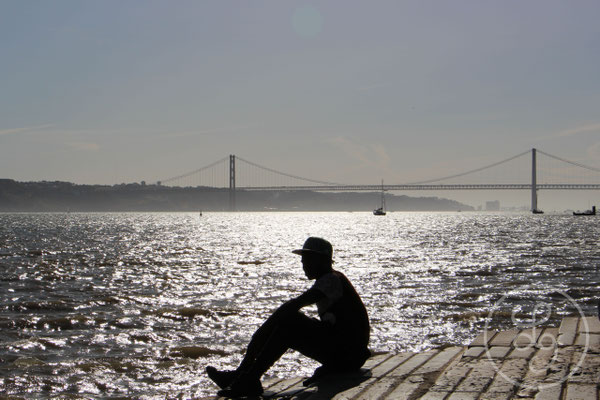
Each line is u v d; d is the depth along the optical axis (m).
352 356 6.12
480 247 46.66
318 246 6.10
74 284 22.92
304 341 5.96
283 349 5.96
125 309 16.89
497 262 32.59
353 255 39.06
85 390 9.47
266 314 16.20
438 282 23.27
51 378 10.05
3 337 13.08
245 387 5.91
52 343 12.56
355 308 6.14
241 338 13.20
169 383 9.85
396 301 18.11
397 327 14.12
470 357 6.36
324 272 6.13
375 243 54.16
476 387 5.18
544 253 39.34
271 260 35.25
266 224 128.25
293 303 5.88
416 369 6.22
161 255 39.19
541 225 108.94
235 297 19.50
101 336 13.27
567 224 114.69
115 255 38.94
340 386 5.66
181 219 178.38
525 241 55.12
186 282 23.72
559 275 25.50
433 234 73.38
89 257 37.06
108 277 25.44
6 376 10.10
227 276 26.00
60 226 104.19
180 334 13.57
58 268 29.50
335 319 6.04
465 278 24.66
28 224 115.94
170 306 17.52
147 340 12.96
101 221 146.62
